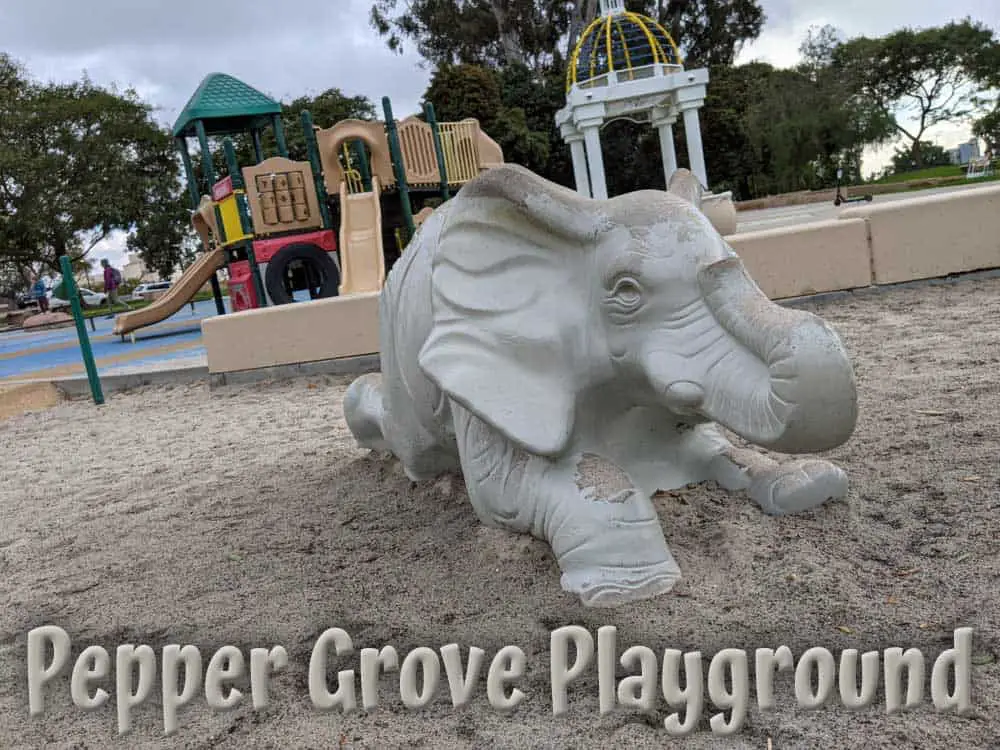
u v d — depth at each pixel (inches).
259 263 440.5
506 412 87.8
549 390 88.8
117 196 1339.8
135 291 1507.1
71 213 1315.2
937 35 1781.5
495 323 89.6
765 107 1462.8
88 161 1331.2
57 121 1315.2
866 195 1089.4
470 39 1519.4
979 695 69.9
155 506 158.9
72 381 339.6
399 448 128.7
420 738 74.1
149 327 676.7
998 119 1822.1
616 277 83.0
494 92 1195.9
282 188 441.1
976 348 185.9
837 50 1831.9
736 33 1533.0
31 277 1691.7
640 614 86.5
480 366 89.3
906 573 90.1
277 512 141.1
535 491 94.0
